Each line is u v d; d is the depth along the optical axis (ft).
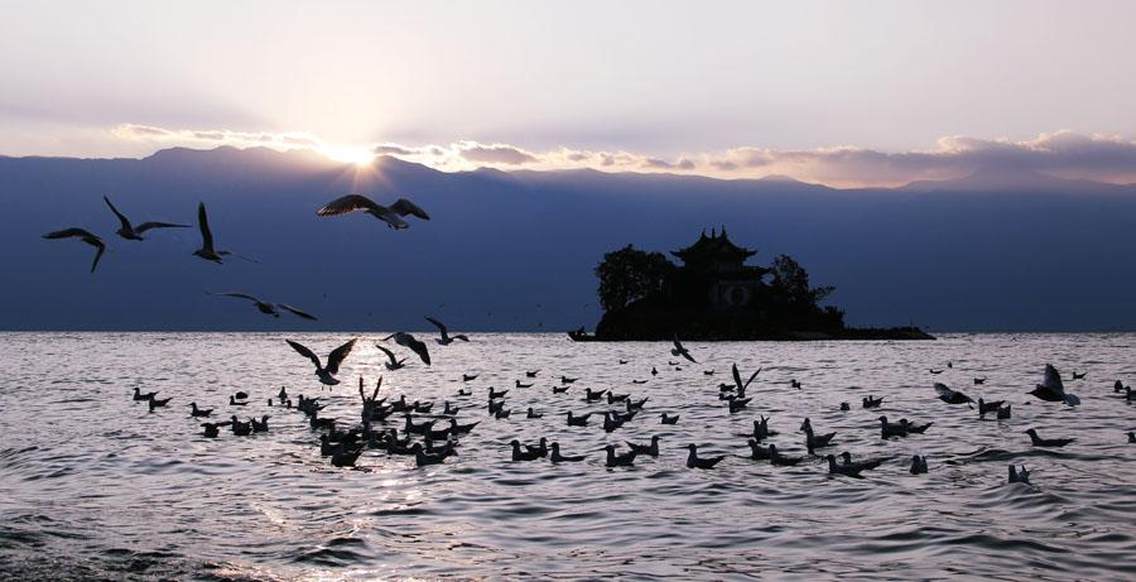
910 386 293.02
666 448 155.02
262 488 120.57
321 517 103.71
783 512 104.27
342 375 399.24
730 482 122.31
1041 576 79.05
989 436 161.79
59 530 97.19
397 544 92.22
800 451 148.97
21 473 134.10
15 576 82.02
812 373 371.35
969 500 107.86
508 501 111.86
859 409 216.54
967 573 80.07
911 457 139.54
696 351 622.54
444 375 392.88
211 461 142.31
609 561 85.76
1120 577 78.64
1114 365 444.96
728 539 92.84
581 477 127.54
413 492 117.50
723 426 185.47
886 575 79.92
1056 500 104.68
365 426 162.50
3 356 599.57
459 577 81.61
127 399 262.67
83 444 162.09
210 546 91.35
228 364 508.94
